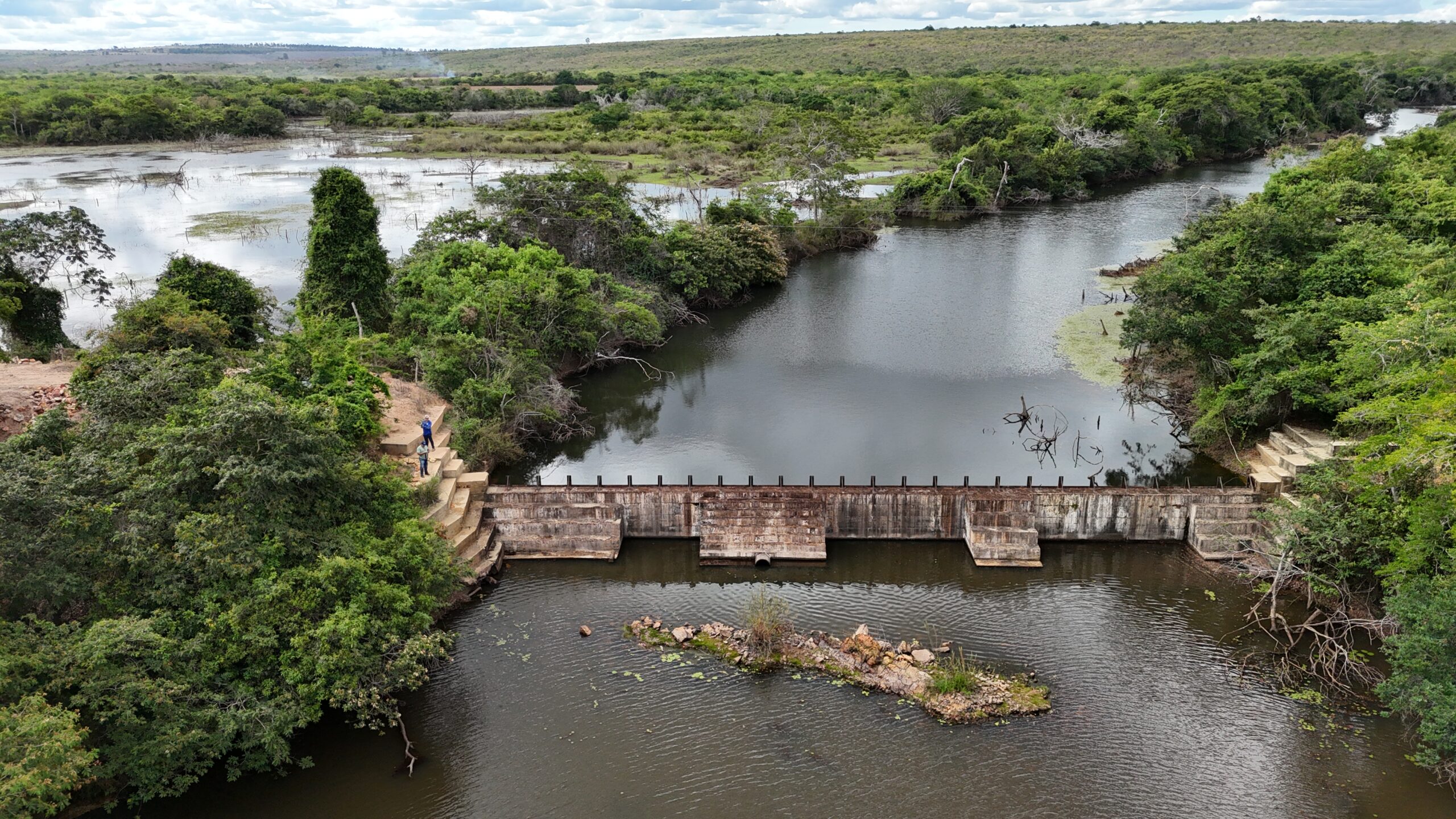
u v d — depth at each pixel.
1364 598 38.88
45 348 57.78
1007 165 133.38
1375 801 30.03
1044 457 55.78
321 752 32.56
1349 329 45.94
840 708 34.53
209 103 196.88
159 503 32.41
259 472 32.44
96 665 27.47
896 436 59.41
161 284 57.12
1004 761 31.95
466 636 39.06
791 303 90.06
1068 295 89.62
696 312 87.00
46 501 29.33
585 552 45.47
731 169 142.75
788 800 30.34
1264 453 50.19
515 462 55.97
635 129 178.38
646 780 31.25
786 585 43.47
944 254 108.12
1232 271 56.53
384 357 59.94
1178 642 38.50
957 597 42.22
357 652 31.16
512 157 157.88
